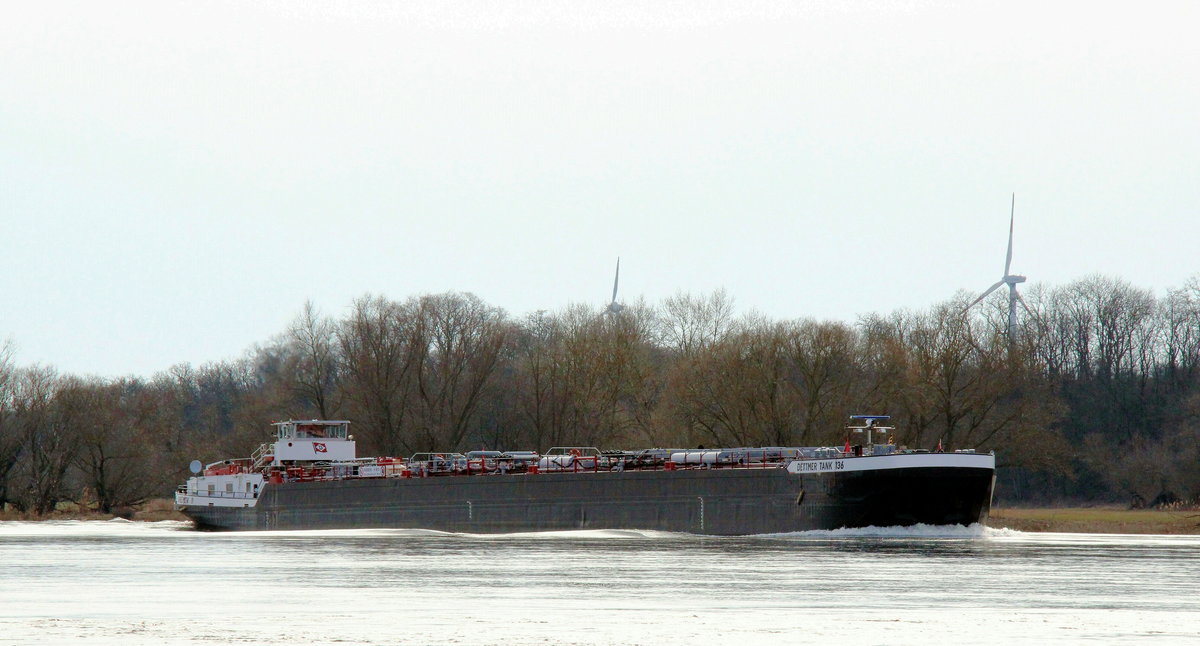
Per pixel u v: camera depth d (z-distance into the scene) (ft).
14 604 601.62
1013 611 571.28
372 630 506.07
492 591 652.07
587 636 490.49
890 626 522.06
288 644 469.16
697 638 487.20
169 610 577.43
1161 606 590.96
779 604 593.83
